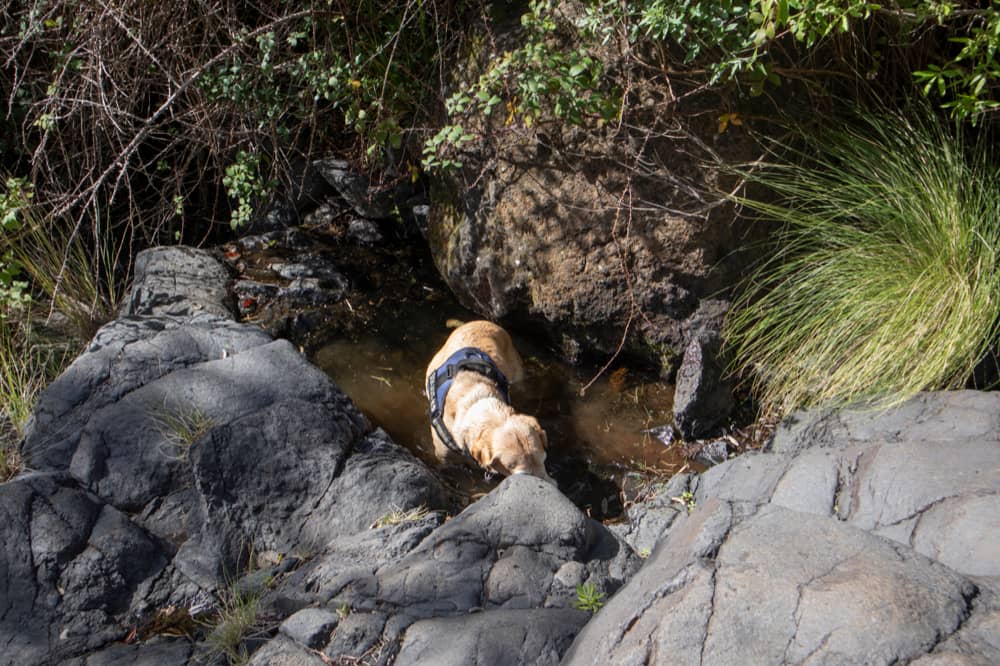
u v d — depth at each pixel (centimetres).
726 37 378
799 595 274
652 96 403
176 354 388
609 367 429
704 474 369
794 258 409
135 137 427
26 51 461
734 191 400
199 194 498
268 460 356
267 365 381
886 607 269
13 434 384
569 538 322
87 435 359
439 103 445
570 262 417
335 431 366
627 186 406
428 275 471
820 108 415
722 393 394
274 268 468
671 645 273
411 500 352
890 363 371
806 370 386
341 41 448
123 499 349
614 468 387
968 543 309
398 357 432
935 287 374
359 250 481
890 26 410
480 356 399
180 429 360
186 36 443
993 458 330
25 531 337
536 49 389
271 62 441
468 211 439
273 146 470
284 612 319
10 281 416
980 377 370
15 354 419
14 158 476
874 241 390
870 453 342
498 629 300
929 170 393
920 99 416
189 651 316
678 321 411
